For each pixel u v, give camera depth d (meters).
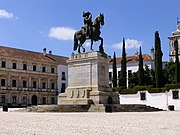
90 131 12.84
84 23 40.72
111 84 87.50
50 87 97.62
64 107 34.22
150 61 87.19
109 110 32.75
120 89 61.31
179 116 25.17
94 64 38.38
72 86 39.84
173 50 98.75
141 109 38.88
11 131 12.83
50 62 97.81
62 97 39.94
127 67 90.75
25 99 89.50
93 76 38.25
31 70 92.19
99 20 39.84
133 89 59.34
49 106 35.06
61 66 102.25
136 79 75.44
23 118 22.11
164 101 55.12
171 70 71.25
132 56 94.69
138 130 13.30
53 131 12.84
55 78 99.44
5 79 85.44
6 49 89.00
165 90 55.19
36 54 97.62
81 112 32.50
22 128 14.22
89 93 37.28
